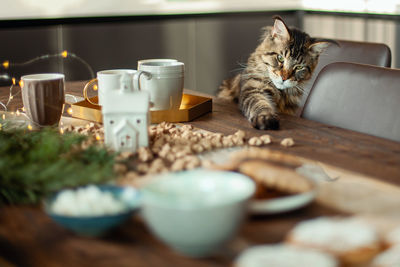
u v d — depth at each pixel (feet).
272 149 3.59
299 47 6.03
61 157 3.18
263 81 6.03
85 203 2.61
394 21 10.03
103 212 2.57
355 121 4.23
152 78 4.22
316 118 4.46
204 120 4.33
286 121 4.26
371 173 3.18
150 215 2.41
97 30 10.25
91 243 2.52
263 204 2.61
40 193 2.84
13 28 9.32
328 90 4.44
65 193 2.70
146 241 2.53
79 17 9.99
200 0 11.35
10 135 3.44
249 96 5.26
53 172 2.85
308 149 3.60
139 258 2.42
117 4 10.40
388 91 4.11
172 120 4.26
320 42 5.99
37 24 9.55
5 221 2.70
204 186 2.66
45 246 2.51
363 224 2.53
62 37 9.88
